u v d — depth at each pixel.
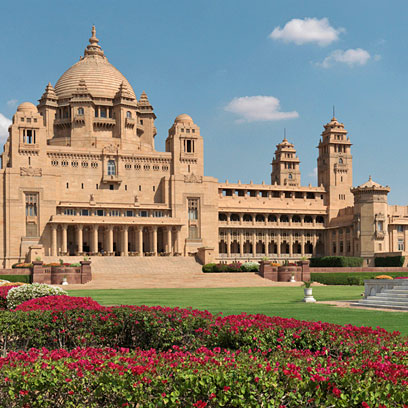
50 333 27.06
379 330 21.53
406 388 13.49
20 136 138.50
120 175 148.88
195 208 151.12
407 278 54.12
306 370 14.66
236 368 14.80
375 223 149.00
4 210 135.88
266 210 164.00
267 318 24.52
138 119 166.75
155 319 25.61
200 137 154.88
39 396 14.95
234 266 117.94
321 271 112.44
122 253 140.00
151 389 14.38
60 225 137.75
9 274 97.94
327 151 174.00
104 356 16.92
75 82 160.88
